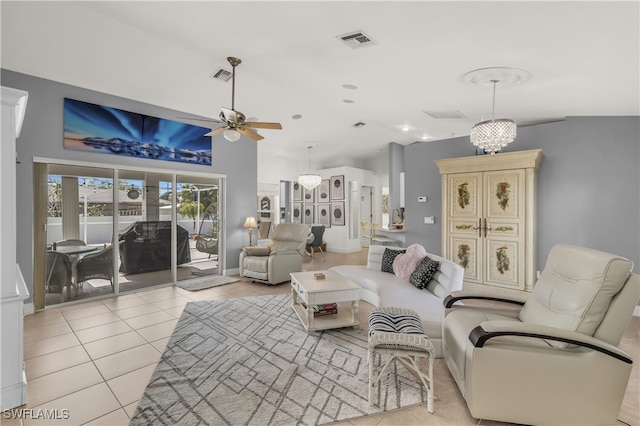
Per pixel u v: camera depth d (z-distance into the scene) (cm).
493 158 437
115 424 186
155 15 266
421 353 199
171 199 517
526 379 177
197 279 551
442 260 347
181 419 189
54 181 400
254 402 206
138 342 298
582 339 172
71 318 363
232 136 369
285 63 338
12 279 201
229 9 240
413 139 779
